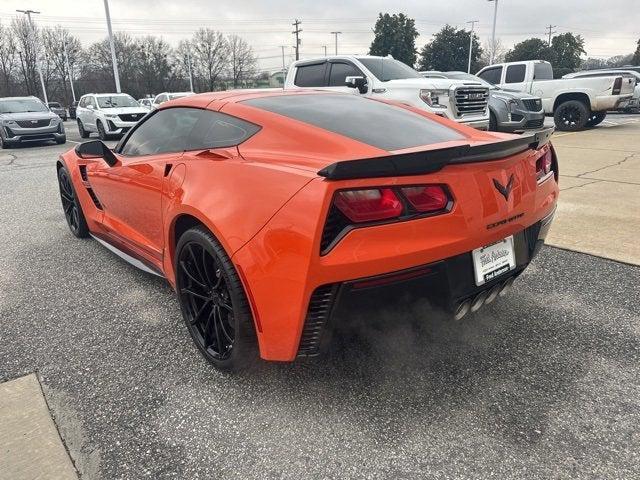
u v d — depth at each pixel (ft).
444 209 6.02
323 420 6.38
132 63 224.53
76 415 6.56
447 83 25.86
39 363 7.85
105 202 11.45
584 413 6.40
